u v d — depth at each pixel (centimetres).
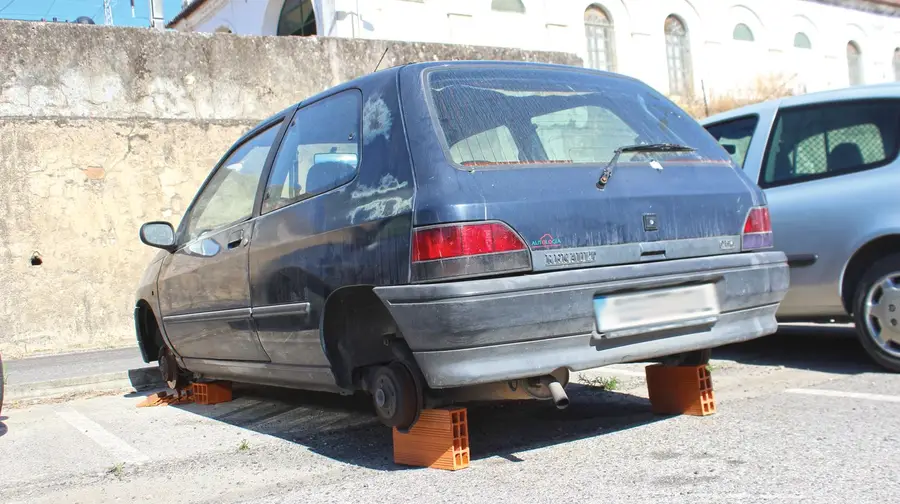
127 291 941
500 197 308
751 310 364
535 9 2078
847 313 525
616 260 326
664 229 342
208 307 461
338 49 1123
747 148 586
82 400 625
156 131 969
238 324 428
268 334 400
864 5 2880
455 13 1909
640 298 330
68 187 917
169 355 579
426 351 304
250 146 466
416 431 348
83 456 423
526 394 329
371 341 362
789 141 561
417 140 323
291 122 425
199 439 446
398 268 312
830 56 2781
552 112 358
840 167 527
